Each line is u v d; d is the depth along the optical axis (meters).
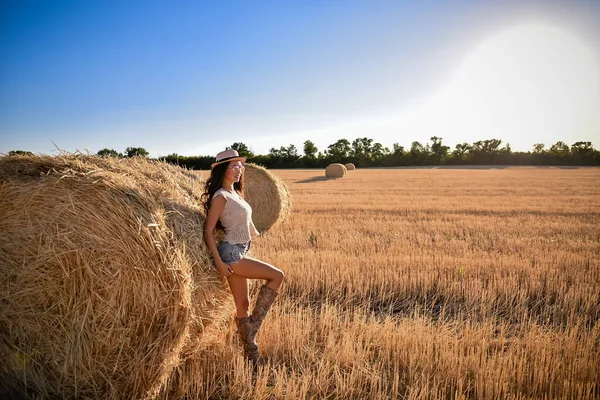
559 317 5.00
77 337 3.00
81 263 2.98
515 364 3.70
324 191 22.94
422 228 10.66
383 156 87.81
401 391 3.48
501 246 8.40
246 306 3.79
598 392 3.37
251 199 10.62
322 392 3.45
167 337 3.16
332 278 6.05
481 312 5.11
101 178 3.06
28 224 2.97
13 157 3.11
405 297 5.72
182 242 3.34
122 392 3.14
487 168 65.88
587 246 8.30
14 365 3.07
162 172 3.97
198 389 3.37
